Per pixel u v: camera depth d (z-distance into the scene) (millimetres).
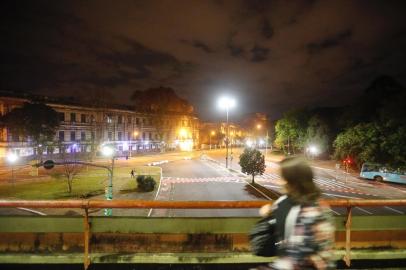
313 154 62188
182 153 83062
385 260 3799
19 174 40531
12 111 47281
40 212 20703
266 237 2096
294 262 1950
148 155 73812
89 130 64000
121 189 32281
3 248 3812
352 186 35062
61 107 58375
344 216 3820
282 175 2146
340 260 3783
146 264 3727
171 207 3449
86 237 3648
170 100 89312
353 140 40250
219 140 122625
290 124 65250
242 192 31625
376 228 3840
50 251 3811
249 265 3730
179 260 3697
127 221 3824
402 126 34656
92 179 38062
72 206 3520
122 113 73438
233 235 3836
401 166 36156
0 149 46844
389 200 3672
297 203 2043
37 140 49531
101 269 3703
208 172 46125
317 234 1953
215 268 3738
